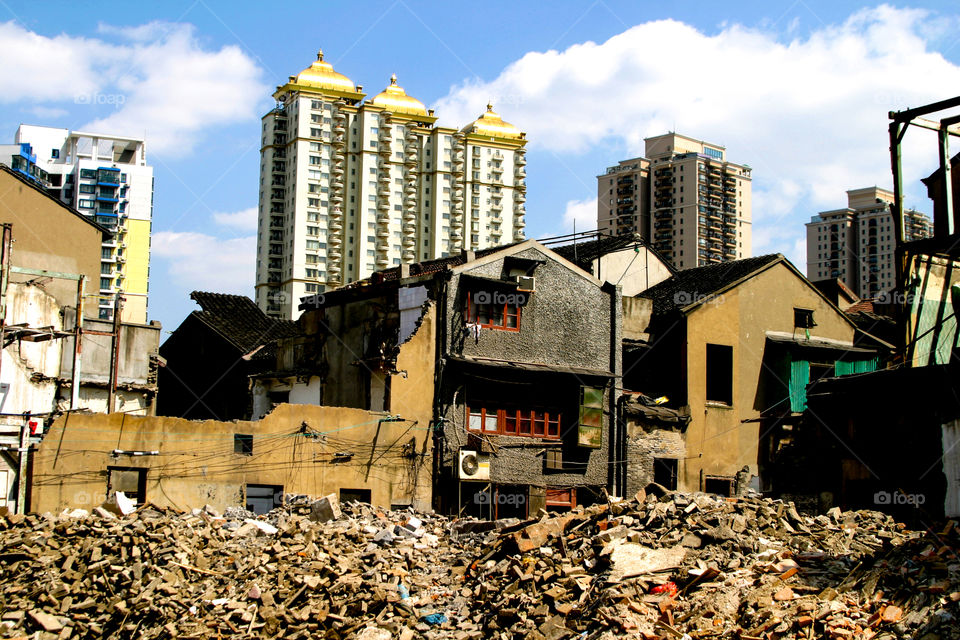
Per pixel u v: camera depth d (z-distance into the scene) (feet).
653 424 116.98
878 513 79.15
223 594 68.44
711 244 447.83
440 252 465.47
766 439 123.95
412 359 103.35
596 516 76.79
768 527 73.51
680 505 76.84
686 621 60.44
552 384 112.37
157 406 151.74
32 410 100.94
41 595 66.95
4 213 113.70
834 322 132.26
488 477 104.12
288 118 449.48
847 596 61.98
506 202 481.87
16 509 85.71
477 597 68.74
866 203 444.96
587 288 117.29
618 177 466.70
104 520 75.46
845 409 99.09
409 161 458.09
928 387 90.43
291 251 433.07
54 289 115.55
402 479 100.27
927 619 57.57
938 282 99.96
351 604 66.74
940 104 92.48
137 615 65.98
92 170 358.02
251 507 92.48
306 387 121.60
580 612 62.75
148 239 365.40
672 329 122.83
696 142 475.72
